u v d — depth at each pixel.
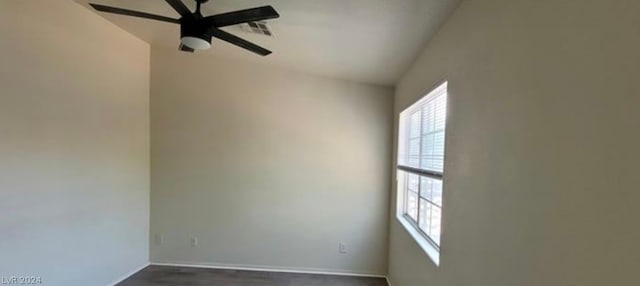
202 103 4.07
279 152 4.06
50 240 2.80
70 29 2.93
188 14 2.18
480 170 1.52
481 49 1.54
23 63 2.54
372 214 4.04
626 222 0.72
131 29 3.54
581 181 0.85
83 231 3.14
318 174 4.05
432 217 2.52
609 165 0.76
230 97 4.07
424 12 1.98
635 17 0.70
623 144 0.73
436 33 2.25
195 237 4.12
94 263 3.28
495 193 1.36
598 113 0.80
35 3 2.61
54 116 2.81
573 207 0.88
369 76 3.69
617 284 0.74
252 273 3.99
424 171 2.60
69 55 2.94
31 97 2.61
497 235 1.33
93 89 3.22
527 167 1.12
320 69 3.76
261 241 4.10
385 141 4.00
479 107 1.54
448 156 1.97
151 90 4.11
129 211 3.79
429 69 2.40
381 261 4.04
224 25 2.22
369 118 4.01
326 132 4.04
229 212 4.10
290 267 4.09
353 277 3.97
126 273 3.77
